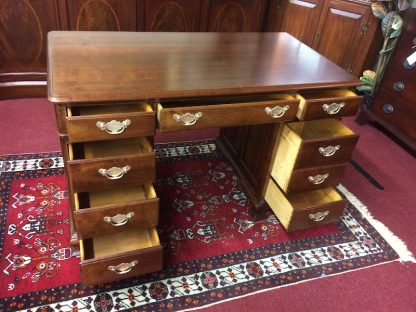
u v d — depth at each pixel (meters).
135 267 1.29
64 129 1.19
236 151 1.99
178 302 1.36
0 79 2.43
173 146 2.21
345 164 1.60
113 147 1.37
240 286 1.45
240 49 1.67
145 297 1.36
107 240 1.38
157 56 1.47
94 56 1.40
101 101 1.14
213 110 1.27
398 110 2.41
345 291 1.47
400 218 1.90
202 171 2.05
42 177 1.85
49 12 2.33
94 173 1.19
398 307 1.43
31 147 2.06
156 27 2.64
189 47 1.61
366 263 1.62
